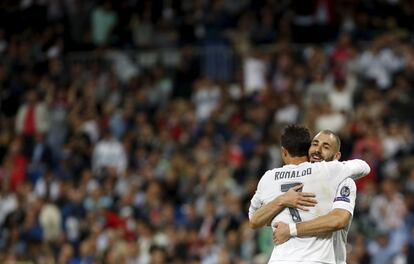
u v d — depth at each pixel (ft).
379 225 207.21
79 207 226.79
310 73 260.21
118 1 300.20
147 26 294.25
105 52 288.51
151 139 250.98
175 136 252.83
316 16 285.64
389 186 210.59
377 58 261.85
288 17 285.43
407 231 203.21
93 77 282.97
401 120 248.93
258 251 197.36
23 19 302.04
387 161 225.76
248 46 279.69
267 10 287.28
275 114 248.11
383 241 199.21
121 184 233.96
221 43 284.61
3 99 283.18
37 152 256.32
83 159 250.78
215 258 199.72
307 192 98.58
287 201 98.84
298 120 244.83
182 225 214.48
